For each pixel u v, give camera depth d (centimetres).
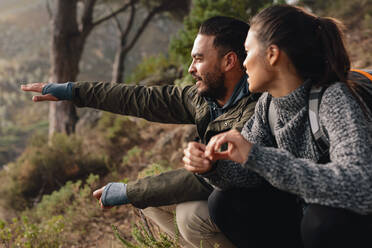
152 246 164
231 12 540
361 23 759
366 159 93
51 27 1020
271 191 129
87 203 362
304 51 110
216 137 105
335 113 103
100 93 184
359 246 99
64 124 1001
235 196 127
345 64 111
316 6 941
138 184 152
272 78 116
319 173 95
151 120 190
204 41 160
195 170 115
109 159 584
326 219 99
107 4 1388
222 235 148
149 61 962
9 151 4300
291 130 115
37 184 575
